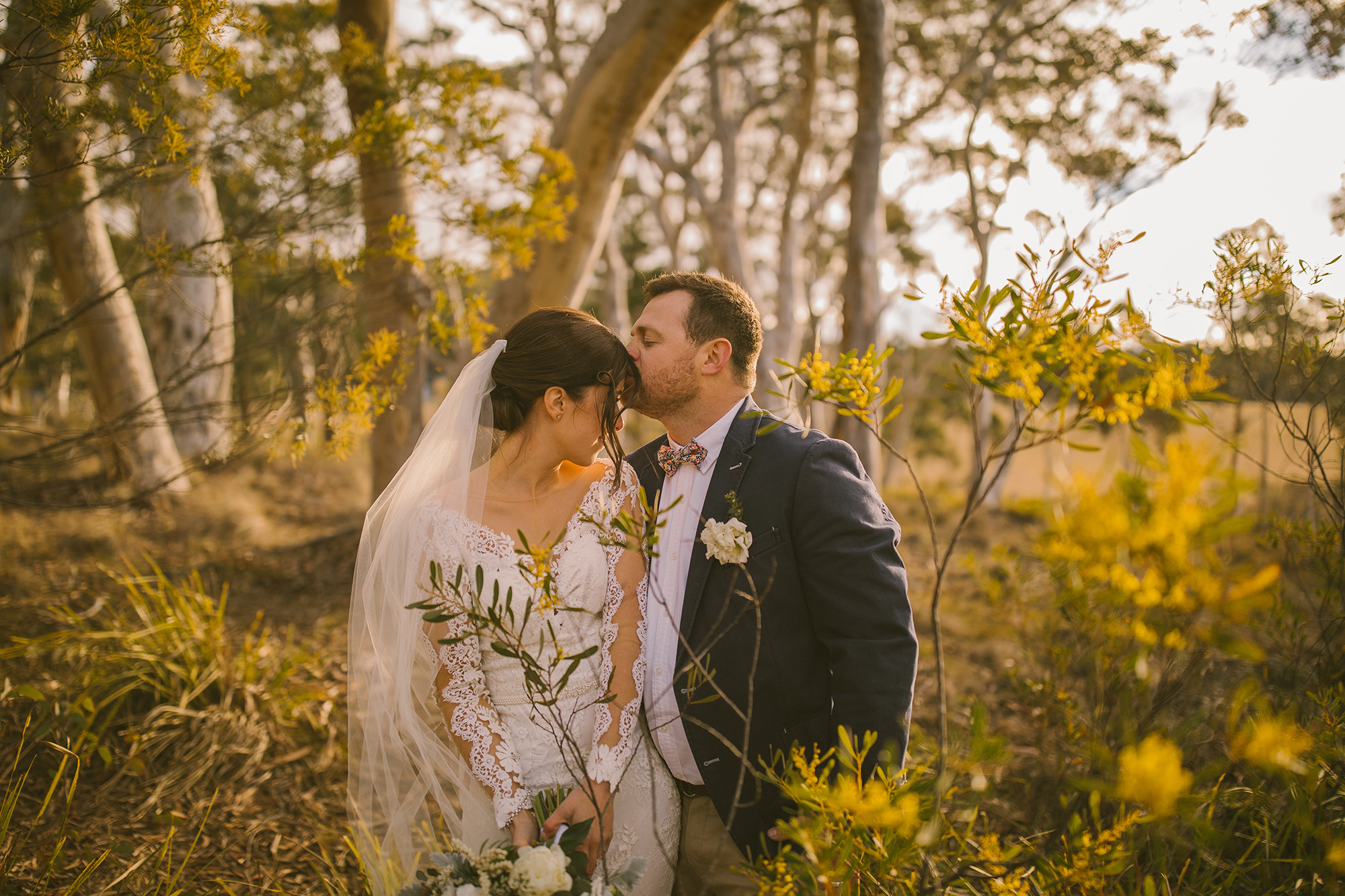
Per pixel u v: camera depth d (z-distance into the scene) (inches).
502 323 214.7
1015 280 49.1
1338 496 79.0
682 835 71.0
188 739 118.3
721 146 527.5
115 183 98.4
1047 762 88.2
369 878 67.1
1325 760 54.7
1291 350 77.1
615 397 69.1
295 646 164.1
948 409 728.3
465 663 64.0
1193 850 65.0
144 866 93.1
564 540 66.1
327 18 170.9
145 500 280.1
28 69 80.8
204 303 295.1
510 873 52.7
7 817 87.7
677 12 196.5
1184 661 75.2
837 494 65.9
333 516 309.3
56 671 129.3
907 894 52.9
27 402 586.6
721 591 67.3
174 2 81.4
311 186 114.2
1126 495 36.3
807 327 687.1
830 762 59.7
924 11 465.7
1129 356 44.6
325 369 115.5
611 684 65.3
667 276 75.3
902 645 62.6
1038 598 98.2
